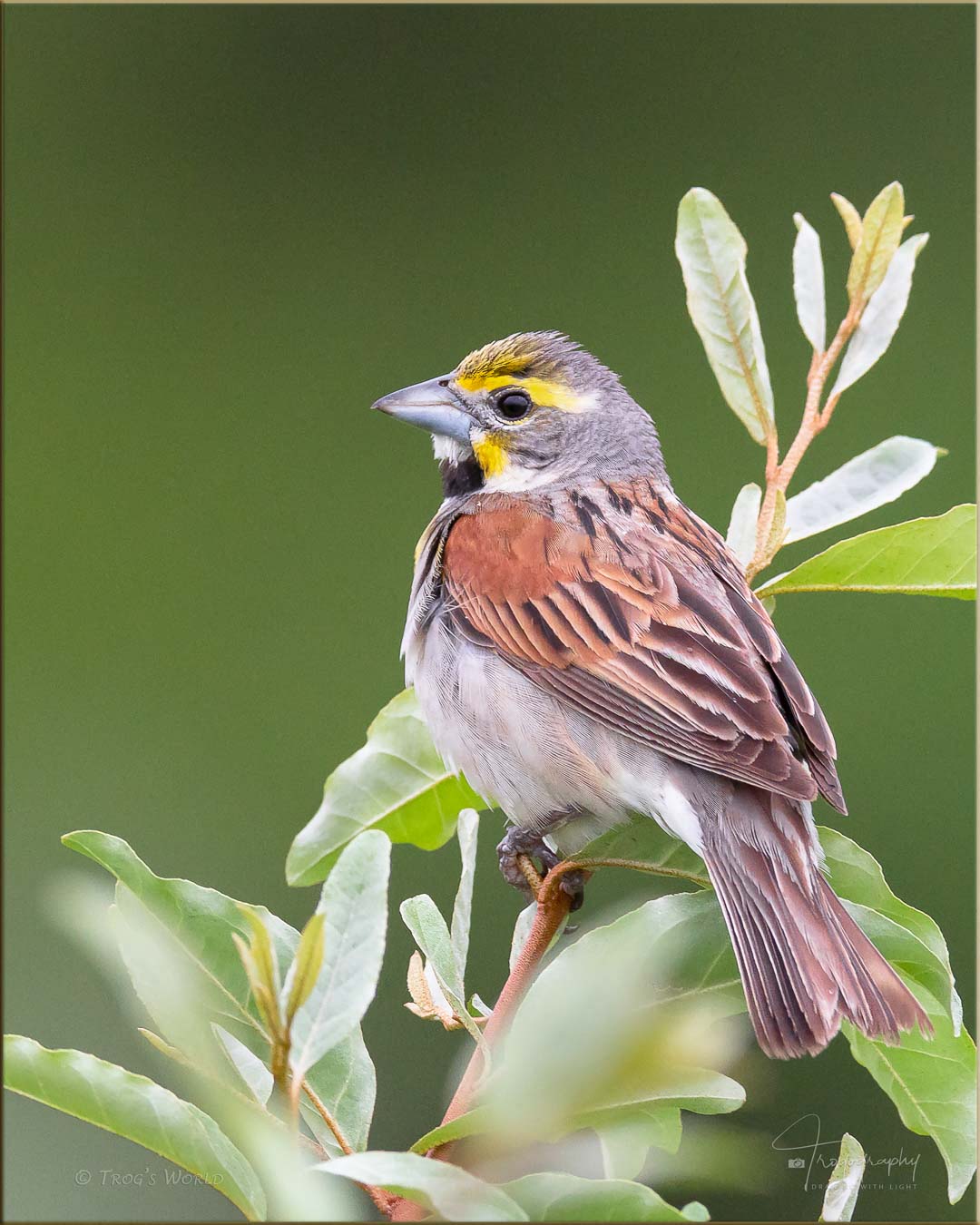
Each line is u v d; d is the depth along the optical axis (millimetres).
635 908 6082
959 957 13484
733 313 7566
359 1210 5457
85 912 4672
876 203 7512
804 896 6773
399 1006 11242
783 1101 10031
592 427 9609
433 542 9070
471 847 6285
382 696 14648
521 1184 4520
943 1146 6043
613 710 8016
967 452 14688
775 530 7402
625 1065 4379
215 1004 5719
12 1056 4957
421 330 16094
